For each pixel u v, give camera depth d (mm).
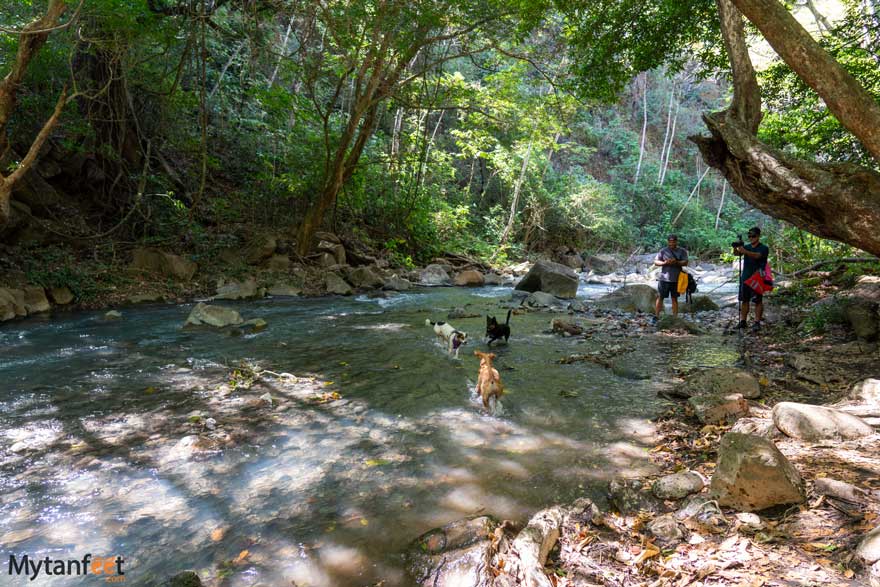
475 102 17469
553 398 5070
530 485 3281
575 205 27250
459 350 7199
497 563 2359
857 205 4484
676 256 9547
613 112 39094
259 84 16922
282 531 2760
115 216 13523
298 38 14031
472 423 4402
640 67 10633
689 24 9797
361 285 14844
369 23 11734
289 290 13008
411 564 2455
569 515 2816
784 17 4172
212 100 17234
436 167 21953
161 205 14148
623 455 3734
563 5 10531
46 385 5348
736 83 5902
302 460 3654
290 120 17938
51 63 11188
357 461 3641
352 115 15305
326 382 5602
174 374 5828
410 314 10406
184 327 8500
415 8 11703
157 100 14164
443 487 3254
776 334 7637
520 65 17438
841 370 5246
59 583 2311
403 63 13844
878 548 2080
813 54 4090
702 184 37375
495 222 25547
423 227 20297
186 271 12578
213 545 2629
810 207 4930
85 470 3469
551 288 13859
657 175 35062
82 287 10492
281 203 16969
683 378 5688
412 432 4195
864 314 6523
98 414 4539
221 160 17656
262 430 4219
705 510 2727
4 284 9562
